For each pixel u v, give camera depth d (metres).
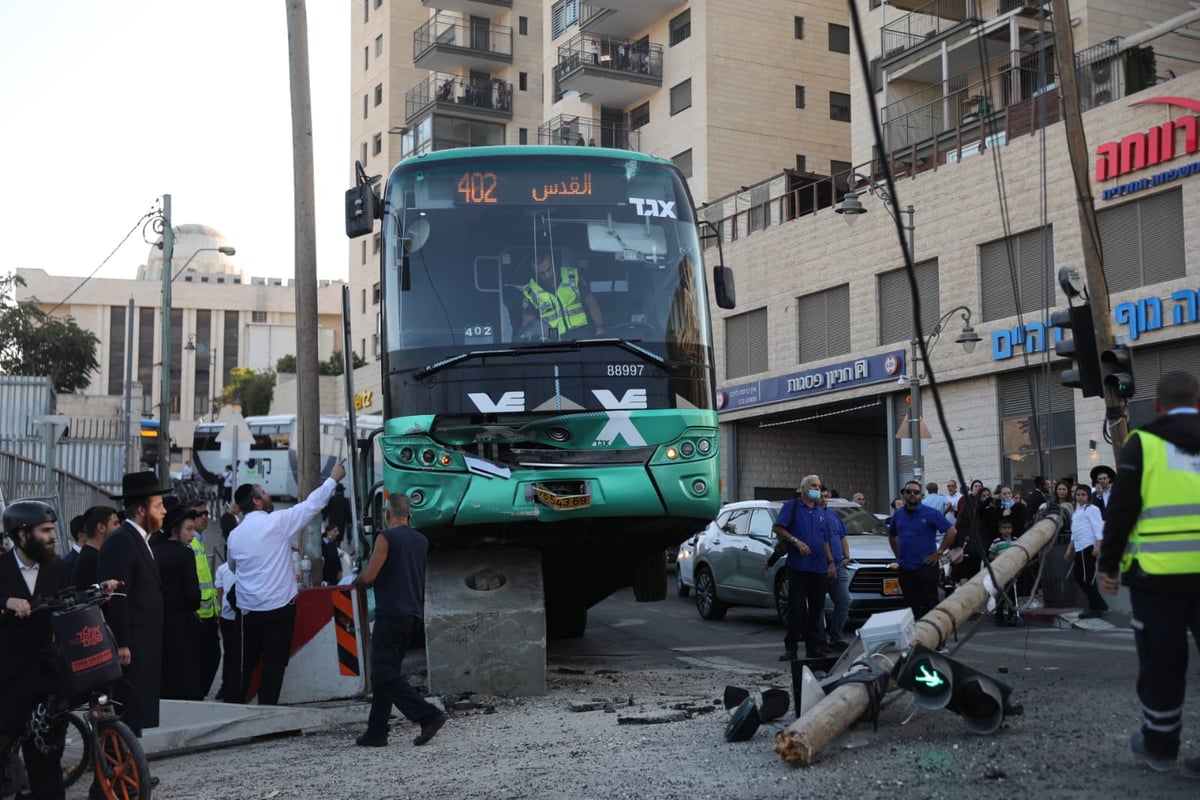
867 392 31.52
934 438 29.61
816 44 46.03
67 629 7.16
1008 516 19.83
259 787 7.91
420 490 11.35
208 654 12.38
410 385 11.48
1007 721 8.05
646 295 11.88
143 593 8.41
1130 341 24.61
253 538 11.02
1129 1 29.30
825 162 45.66
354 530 11.77
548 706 10.95
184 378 141.12
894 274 31.16
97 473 39.22
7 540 8.35
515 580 11.97
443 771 8.03
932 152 30.84
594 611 21.47
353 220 12.26
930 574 14.11
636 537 12.49
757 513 18.97
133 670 8.28
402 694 9.30
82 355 62.56
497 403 11.38
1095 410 25.52
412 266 11.80
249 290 144.12
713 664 14.24
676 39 45.75
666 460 11.48
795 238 34.47
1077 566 17.23
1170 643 6.27
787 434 37.50
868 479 38.81
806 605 13.80
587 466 11.32
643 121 47.56
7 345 60.75
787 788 6.56
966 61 32.69
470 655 11.64
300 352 15.38
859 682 7.52
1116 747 7.07
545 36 52.88
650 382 11.60
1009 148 27.66
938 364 29.36
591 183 12.19
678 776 7.11
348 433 11.87
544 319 11.62
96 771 7.36
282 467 52.19
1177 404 6.36
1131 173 24.81
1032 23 29.92
